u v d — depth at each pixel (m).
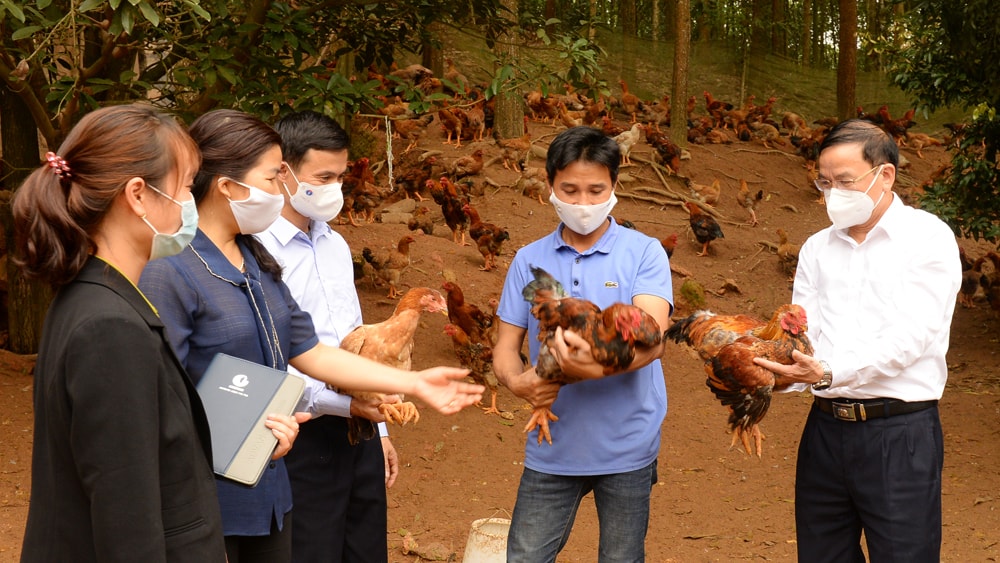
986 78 8.84
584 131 3.27
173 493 1.98
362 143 14.37
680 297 10.26
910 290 3.28
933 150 20.31
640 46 23.20
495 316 8.14
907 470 3.30
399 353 3.21
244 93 5.89
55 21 5.46
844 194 3.33
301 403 3.19
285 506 2.81
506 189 13.87
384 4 7.33
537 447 3.42
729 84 24.70
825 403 3.49
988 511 5.76
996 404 8.01
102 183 1.87
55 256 1.84
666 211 14.38
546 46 7.17
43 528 1.90
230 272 2.62
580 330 2.89
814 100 24.28
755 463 6.82
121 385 1.82
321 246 3.46
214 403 2.38
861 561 3.66
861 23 31.19
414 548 5.12
